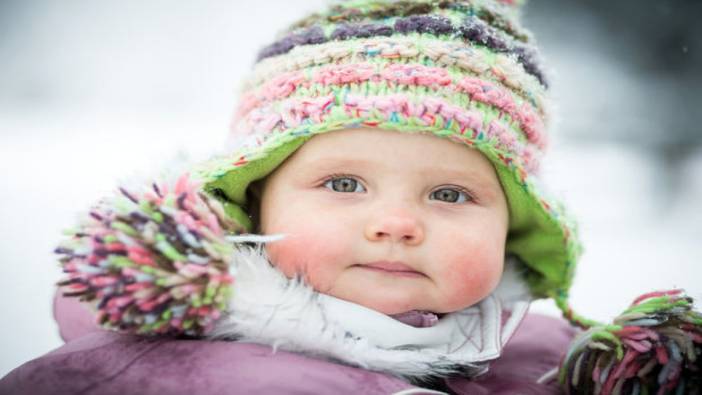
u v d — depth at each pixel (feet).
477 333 4.64
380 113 4.11
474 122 4.23
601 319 7.90
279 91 4.42
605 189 13.78
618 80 20.02
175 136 15.05
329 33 4.47
